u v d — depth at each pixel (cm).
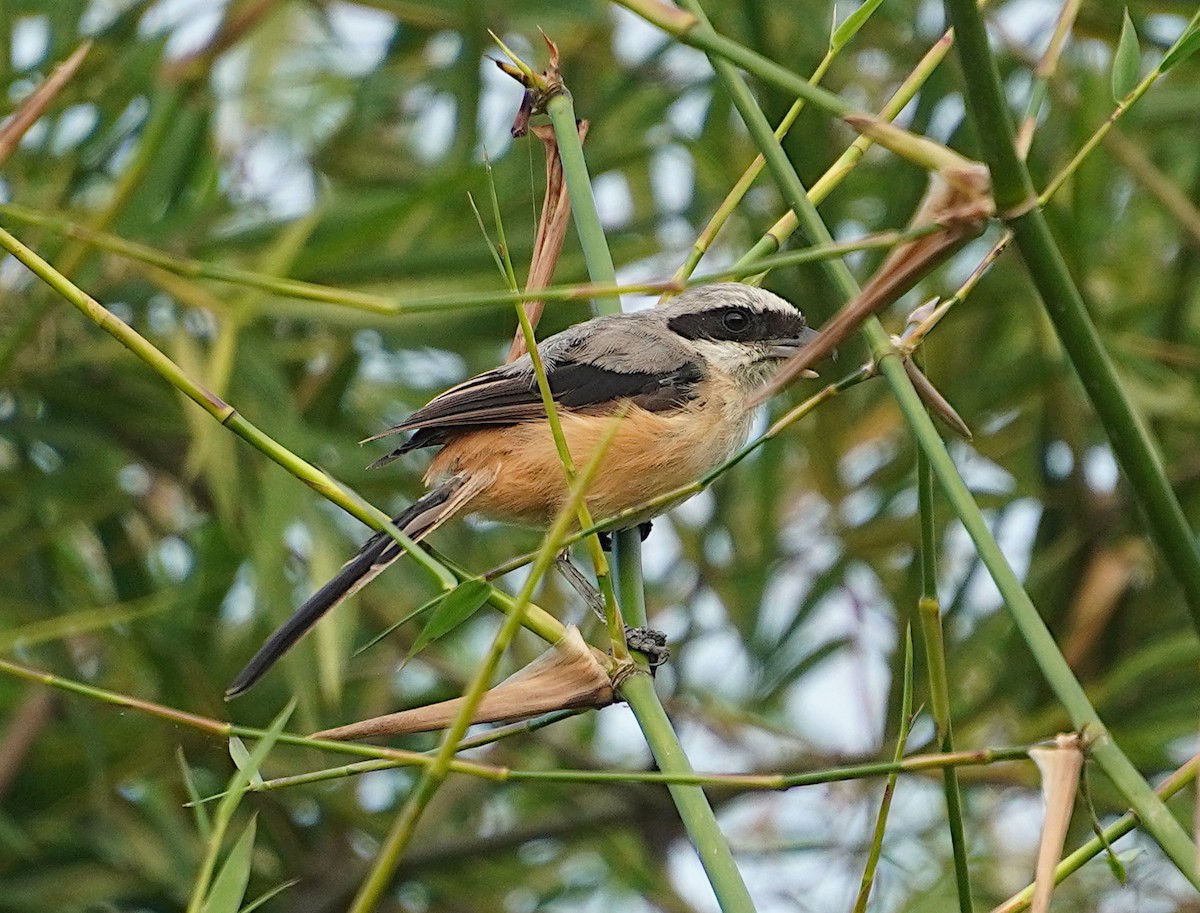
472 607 527
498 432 911
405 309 434
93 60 1045
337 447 1070
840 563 1176
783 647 1201
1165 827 436
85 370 1094
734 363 970
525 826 1226
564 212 784
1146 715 1100
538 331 1093
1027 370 1161
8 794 1123
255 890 1174
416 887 1262
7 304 1052
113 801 1131
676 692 1281
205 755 1128
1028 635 463
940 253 450
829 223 1136
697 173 1183
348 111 1267
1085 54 1145
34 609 1103
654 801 1240
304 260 1001
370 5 1123
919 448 496
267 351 1048
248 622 1166
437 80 1198
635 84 1193
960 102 1105
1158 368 1147
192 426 995
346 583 774
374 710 1209
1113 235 1239
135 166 964
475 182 1017
